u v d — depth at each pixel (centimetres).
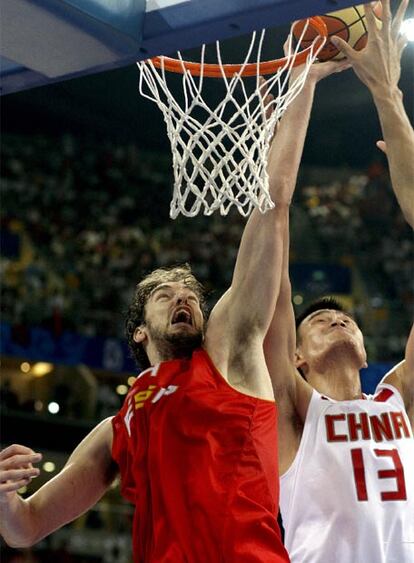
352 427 344
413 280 1723
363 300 1681
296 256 1802
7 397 1329
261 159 320
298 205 1920
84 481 328
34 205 1770
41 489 324
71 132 1947
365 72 351
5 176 1802
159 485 285
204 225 1834
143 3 311
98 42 301
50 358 1299
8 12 282
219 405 291
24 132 1922
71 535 1153
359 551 321
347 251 1811
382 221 1848
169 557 272
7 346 1266
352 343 367
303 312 392
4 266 1536
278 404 350
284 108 332
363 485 331
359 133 1931
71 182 1844
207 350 311
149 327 328
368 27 346
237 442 287
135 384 313
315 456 340
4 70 332
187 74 341
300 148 336
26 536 314
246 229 323
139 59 317
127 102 1866
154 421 295
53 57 313
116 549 1170
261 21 297
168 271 347
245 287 313
